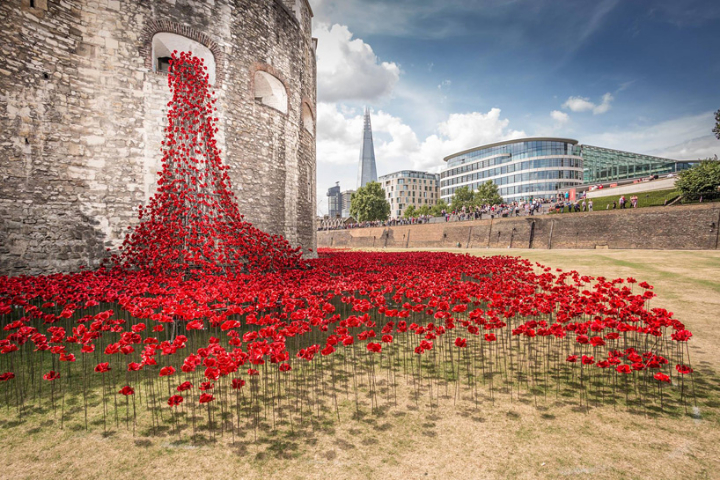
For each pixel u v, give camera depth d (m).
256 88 14.28
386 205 64.06
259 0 12.87
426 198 112.50
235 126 11.89
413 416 3.65
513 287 7.23
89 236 9.19
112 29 9.62
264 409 3.80
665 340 5.73
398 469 2.82
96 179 9.34
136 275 8.30
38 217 8.52
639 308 5.07
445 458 2.95
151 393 4.15
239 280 7.57
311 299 5.71
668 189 30.84
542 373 4.69
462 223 35.88
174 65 10.52
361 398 4.05
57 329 3.94
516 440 3.19
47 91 8.68
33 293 6.15
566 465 2.83
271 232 13.30
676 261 14.20
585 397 4.00
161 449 3.11
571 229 26.11
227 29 11.74
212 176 11.04
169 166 10.36
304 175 15.79
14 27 8.22
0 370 4.77
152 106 10.18
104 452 3.06
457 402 3.94
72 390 4.21
